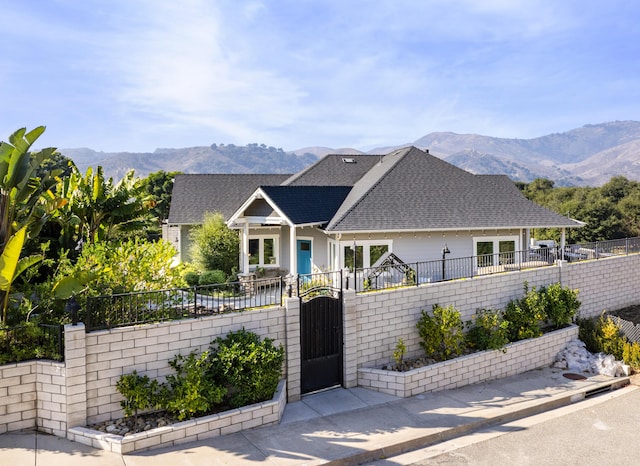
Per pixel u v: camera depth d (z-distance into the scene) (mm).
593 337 16047
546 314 15594
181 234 24438
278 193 19688
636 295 20359
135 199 18656
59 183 17047
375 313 12828
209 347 10461
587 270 18203
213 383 9805
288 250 22766
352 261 18797
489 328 14031
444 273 15086
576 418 11164
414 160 23547
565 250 19188
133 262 11750
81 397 9008
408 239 19547
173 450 8758
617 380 13602
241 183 28000
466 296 14617
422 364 13000
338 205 21344
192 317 10508
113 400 9414
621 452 9352
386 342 13062
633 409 11727
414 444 9570
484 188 22547
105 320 9781
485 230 20484
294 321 11445
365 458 8914
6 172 10766
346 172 26688
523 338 14859
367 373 12375
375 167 26266
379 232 18906
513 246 20938
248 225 20672
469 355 13352
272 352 10359
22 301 10516
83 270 10141
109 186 17969
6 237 10781
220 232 20859
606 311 18484
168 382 9852
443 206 20578
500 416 10945
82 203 15930
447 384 12734
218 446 9016
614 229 45594
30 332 9164
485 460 9008
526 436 10133
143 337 9695
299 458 8656
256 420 9914
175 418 9383
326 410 10977
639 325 15820
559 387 13016
